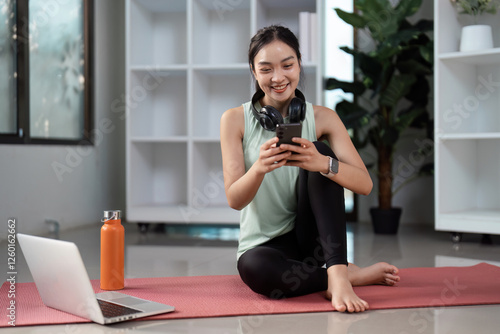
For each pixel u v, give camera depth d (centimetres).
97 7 347
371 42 352
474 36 275
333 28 358
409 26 322
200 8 325
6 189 262
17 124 273
